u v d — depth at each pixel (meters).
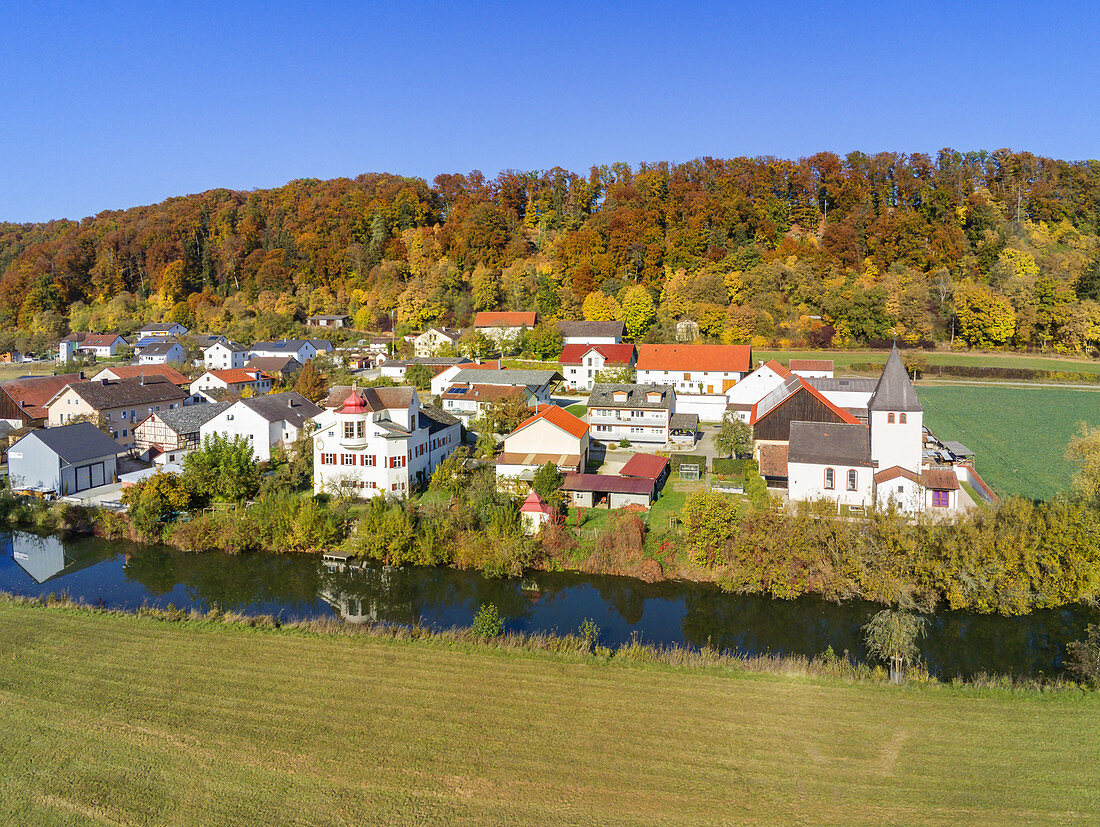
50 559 56.81
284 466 74.75
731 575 50.00
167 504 62.34
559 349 137.75
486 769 27.23
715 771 27.14
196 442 84.31
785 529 50.16
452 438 80.81
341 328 180.25
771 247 169.75
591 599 49.06
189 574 54.00
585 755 28.19
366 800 25.39
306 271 197.12
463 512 57.41
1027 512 47.47
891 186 184.88
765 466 64.69
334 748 28.66
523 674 35.38
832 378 92.94
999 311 138.88
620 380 112.62
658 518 58.84
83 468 71.69
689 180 189.88
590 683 34.47
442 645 38.72
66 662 36.59
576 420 75.88
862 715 31.42
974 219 174.00
